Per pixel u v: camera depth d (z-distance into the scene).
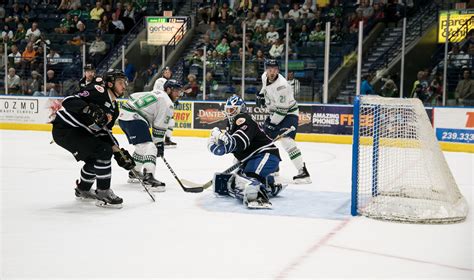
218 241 4.02
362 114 5.69
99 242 3.96
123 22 16.83
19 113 13.79
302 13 15.63
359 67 11.38
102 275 3.26
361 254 3.74
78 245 3.88
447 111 10.77
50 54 14.32
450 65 12.35
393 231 4.37
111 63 15.76
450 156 10.02
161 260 3.56
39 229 4.30
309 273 3.34
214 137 5.08
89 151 4.95
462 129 10.65
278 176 7.25
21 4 18.58
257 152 5.33
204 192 5.95
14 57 14.35
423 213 4.71
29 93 14.09
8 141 11.21
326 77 11.91
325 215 4.90
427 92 12.14
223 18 16.16
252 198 5.14
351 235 4.23
